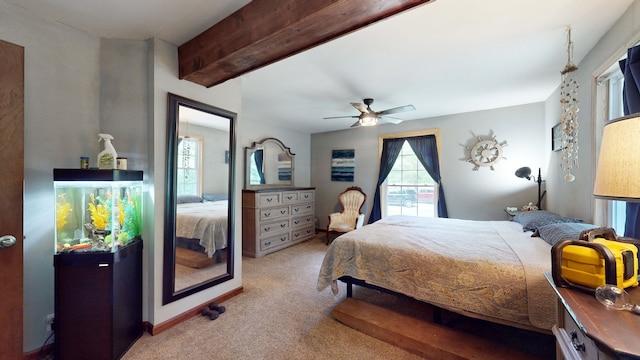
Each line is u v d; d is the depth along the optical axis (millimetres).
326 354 1778
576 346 947
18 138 1458
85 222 1705
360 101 3656
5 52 1418
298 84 3025
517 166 3873
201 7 1689
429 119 4617
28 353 1710
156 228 2029
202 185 2422
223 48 1817
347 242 2365
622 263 1007
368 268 2189
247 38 1668
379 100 3621
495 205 4047
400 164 5055
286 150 5477
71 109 1899
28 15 1710
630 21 1661
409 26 1878
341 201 5371
